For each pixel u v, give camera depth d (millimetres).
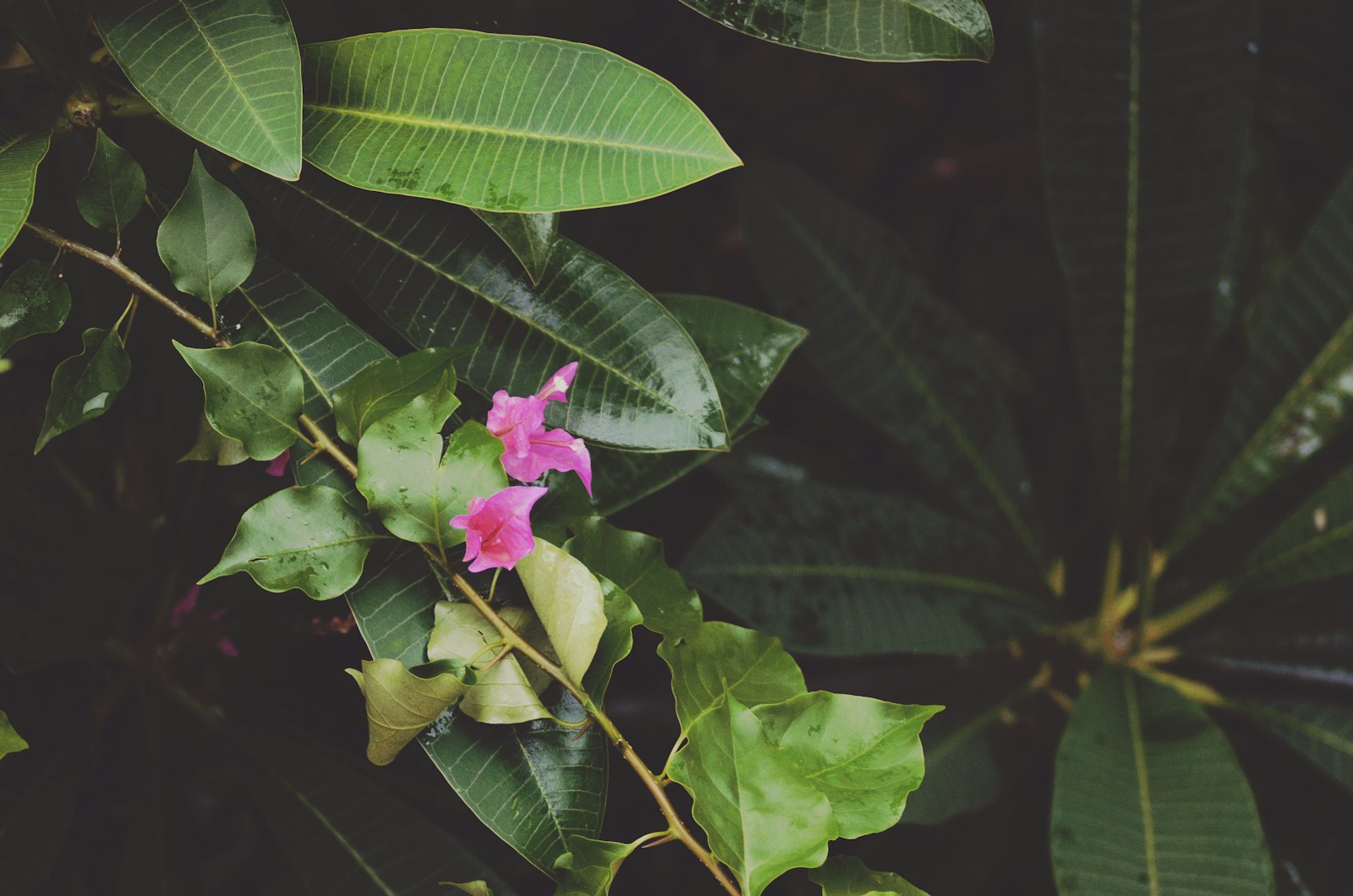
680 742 1184
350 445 1228
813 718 1176
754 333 1319
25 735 1342
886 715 1172
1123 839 1389
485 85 1208
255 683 1414
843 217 1548
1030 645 1594
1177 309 1511
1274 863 1484
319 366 1247
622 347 1255
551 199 1183
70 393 1201
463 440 1184
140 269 1372
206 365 1192
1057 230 1495
